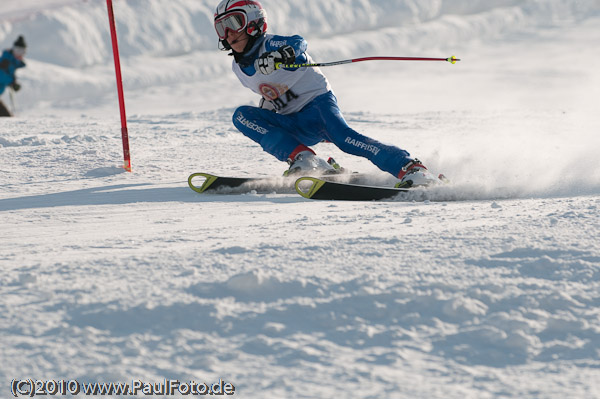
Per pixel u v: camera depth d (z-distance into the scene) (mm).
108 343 5895
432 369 5586
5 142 24969
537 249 8484
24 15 110750
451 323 6395
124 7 119000
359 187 15016
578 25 141000
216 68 114562
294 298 6832
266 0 129625
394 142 26781
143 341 5938
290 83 16844
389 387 5273
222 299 6805
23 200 15305
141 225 12234
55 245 10383
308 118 17250
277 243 9250
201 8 125562
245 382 5312
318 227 11320
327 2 134875
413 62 117125
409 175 15664
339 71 111438
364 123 36438
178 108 87000
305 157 16688
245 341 5969
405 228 10867
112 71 108688
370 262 8086
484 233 9594
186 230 11531
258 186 16438
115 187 17172
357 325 6289
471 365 5680
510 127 33250
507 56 119625
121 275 7648
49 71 103250
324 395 5141
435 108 72250
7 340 5934
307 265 7965
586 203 12688
